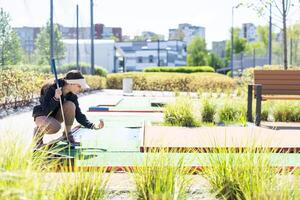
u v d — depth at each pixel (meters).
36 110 9.76
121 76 53.00
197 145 10.44
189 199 6.23
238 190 6.12
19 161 4.95
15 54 53.50
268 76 16.58
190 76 50.84
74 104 10.22
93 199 5.68
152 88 51.44
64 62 64.50
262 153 6.59
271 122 16.59
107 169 7.93
